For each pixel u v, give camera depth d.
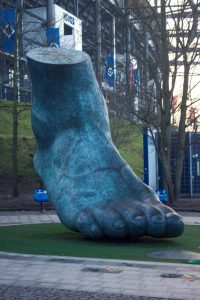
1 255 9.36
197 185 25.20
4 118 33.41
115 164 11.62
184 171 25.08
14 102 23.31
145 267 8.21
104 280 7.28
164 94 21.22
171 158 25.19
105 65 29.84
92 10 46.44
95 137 12.04
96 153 11.77
